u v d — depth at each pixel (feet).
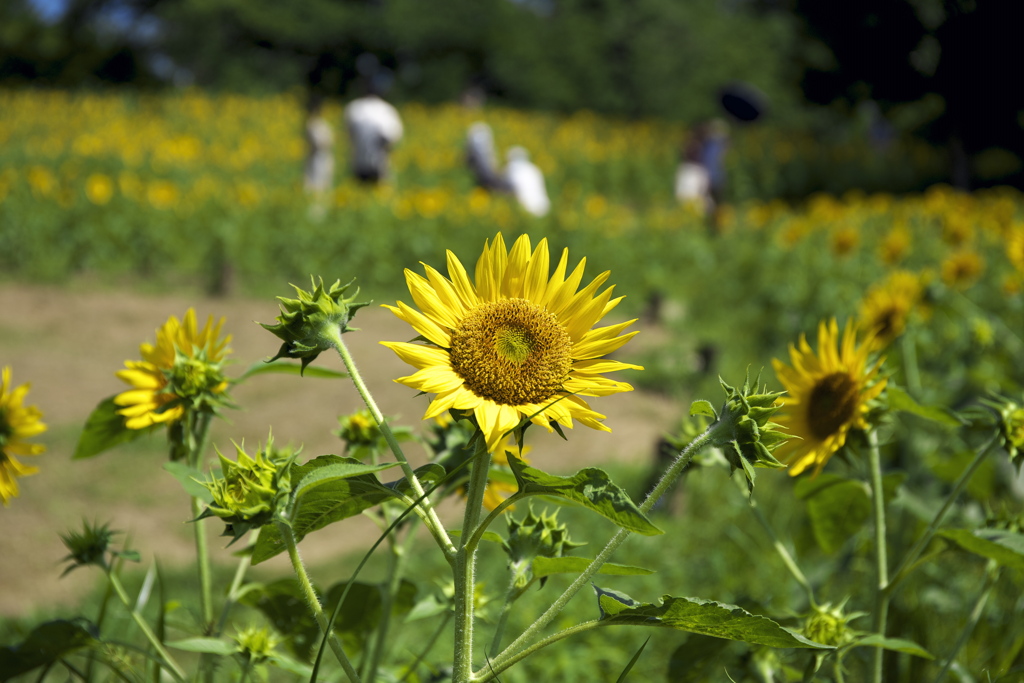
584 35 146.82
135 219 35.58
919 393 11.25
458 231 37.29
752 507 6.78
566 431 20.47
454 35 141.59
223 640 5.55
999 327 15.84
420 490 4.40
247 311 30.14
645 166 80.07
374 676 6.30
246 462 4.50
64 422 20.02
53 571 13.91
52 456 18.31
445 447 6.41
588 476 4.17
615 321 31.09
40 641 5.79
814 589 10.21
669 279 36.19
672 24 150.20
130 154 53.57
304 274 33.96
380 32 136.36
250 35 135.13
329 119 91.97
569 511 15.03
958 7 77.41
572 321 4.74
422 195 39.01
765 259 35.81
